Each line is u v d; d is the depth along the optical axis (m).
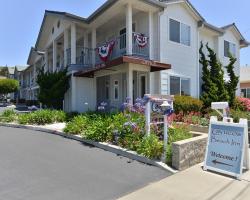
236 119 11.27
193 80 16.50
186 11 16.25
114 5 13.44
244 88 29.80
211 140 6.36
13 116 14.22
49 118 12.91
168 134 7.86
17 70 50.62
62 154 7.39
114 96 17.39
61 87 16.27
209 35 19.14
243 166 6.23
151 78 14.44
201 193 4.89
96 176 5.69
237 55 21.59
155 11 14.39
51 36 21.33
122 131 7.95
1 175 5.68
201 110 14.12
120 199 4.60
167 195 4.79
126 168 6.22
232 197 4.75
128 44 13.20
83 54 17.11
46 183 5.26
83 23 16.25
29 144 8.66
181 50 15.79
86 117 10.73
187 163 6.40
